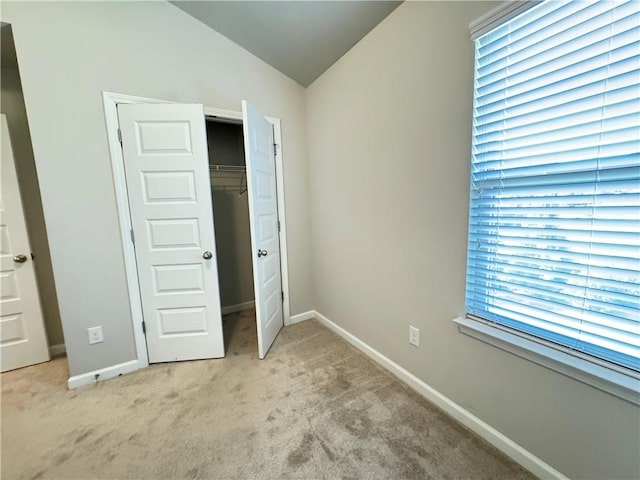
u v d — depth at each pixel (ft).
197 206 6.73
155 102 6.51
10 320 6.91
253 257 6.79
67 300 6.02
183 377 6.41
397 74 5.40
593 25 3.04
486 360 4.35
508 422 4.16
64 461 4.32
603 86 3.03
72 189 5.88
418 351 5.60
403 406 5.29
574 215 3.38
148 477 4.04
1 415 5.32
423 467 4.06
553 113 3.46
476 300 4.55
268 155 7.88
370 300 6.86
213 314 7.10
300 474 4.01
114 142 6.14
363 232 6.83
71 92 5.69
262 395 5.70
